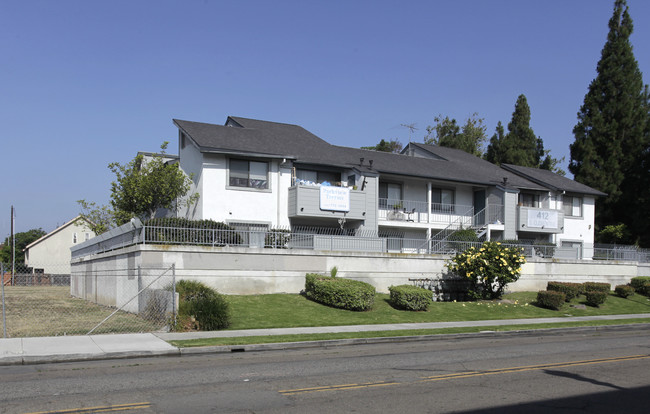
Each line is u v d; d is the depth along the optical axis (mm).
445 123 65812
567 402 7918
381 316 18891
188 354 12070
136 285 18594
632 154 46625
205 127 29578
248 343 12938
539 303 23859
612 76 48125
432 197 35031
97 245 25109
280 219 28078
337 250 22359
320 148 32094
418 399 7910
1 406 7227
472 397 8094
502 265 23812
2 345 12133
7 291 33969
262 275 20594
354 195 28953
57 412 6930
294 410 7191
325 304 19875
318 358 11719
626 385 9180
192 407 7262
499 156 53781
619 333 18062
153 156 30688
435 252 25844
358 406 7445
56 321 16781
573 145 49094
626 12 48750
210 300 15805
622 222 46656
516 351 13047
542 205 38281
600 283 28375
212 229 19828
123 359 11352
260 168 28000
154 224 19688
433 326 17422
